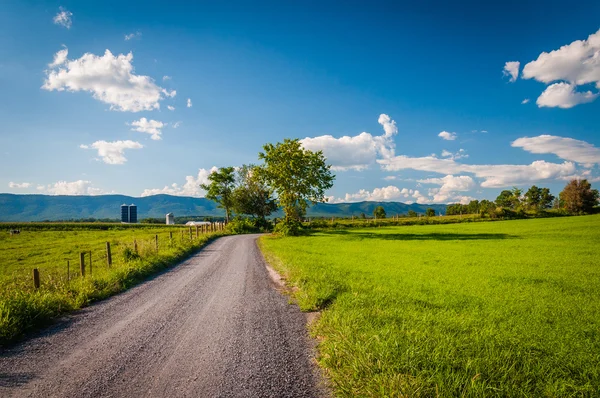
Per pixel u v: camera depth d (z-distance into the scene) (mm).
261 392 4391
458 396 3895
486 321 6984
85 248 31562
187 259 20578
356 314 7109
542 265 15852
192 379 4785
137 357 5652
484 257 18891
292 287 11516
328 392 4391
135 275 13867
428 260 17641
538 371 4570
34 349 6121
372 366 4594
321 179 44562
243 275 14172
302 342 6262
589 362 4992
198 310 8719
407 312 7496
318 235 40719
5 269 19906
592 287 10969
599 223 46094
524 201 125438
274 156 42625
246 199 77062
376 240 32344
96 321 7945
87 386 4617
